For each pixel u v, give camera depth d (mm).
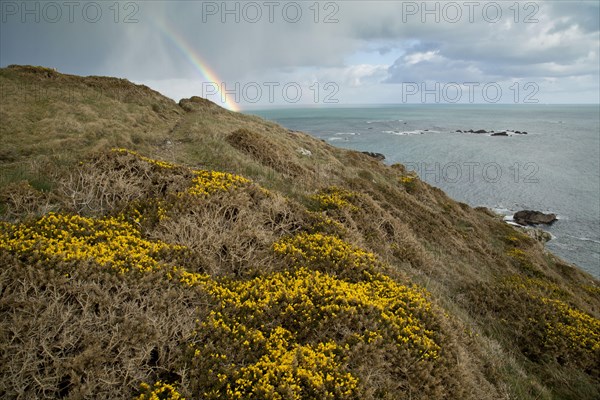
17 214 6980
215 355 4742
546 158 75625
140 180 8883
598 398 7191
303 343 5465
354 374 4824
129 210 7863
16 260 5004
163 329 4805
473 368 6316
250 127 26906
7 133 13195
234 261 7164
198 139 16781
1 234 5711
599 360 8117
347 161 27219
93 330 4570
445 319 6746
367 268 7836
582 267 30453
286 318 5766
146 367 4441
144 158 9945
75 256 5410
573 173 62562
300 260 7531
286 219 9172
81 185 8336
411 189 25781
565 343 8453
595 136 121250
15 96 18578
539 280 16094
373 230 11664
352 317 5777
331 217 10906
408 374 5223
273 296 6055
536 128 151875
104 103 21422
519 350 8445
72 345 4309
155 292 5391
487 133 124062
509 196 49250
